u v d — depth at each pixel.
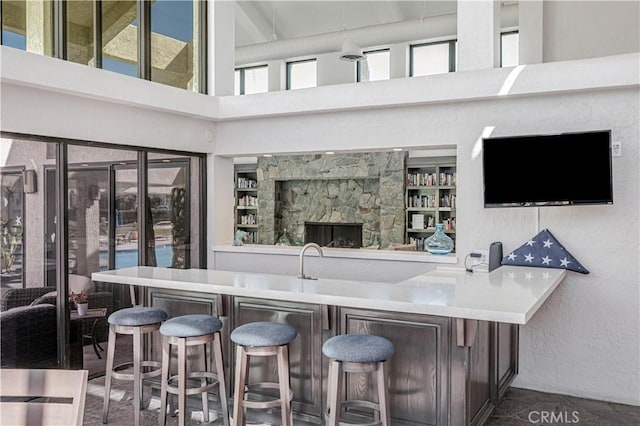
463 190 4.80
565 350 4.45
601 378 4.33
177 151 5.73
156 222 5.53
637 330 4.21
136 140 5.17
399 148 5.16
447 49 9.62
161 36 5.65
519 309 2.68
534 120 4.52
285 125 5.65
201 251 6.11
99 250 4.94
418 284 3.54
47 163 4.50
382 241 10.32
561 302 4.45
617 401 4.28
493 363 3.71
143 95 5.02
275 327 3.25
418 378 3.15
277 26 10.26
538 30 5.88
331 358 2.90
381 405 2.90
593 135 4.07
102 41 5.05
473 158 4.75
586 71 4.19
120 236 5.14
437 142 4.90
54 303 4.55
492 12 4.60
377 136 5.16
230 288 3.47
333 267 5.49
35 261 4.41
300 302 3.49
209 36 6.08
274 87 10.84
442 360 3.08
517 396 4.39
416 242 10.17
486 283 3.58
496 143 4.40
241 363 3.24
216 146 6.07
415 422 3.16
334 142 5.39
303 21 10.06
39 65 4.14
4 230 4.20
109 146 5.02
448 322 3.05
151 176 5.47
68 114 4.55
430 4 9.10
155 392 4.18
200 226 6.09
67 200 4.64
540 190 4.27
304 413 3.49
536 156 4.27
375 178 10.62
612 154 4.24
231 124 5.99
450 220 10.05
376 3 9.30
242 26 10.24
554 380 4.49
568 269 4.30
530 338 4.57
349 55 8.01
